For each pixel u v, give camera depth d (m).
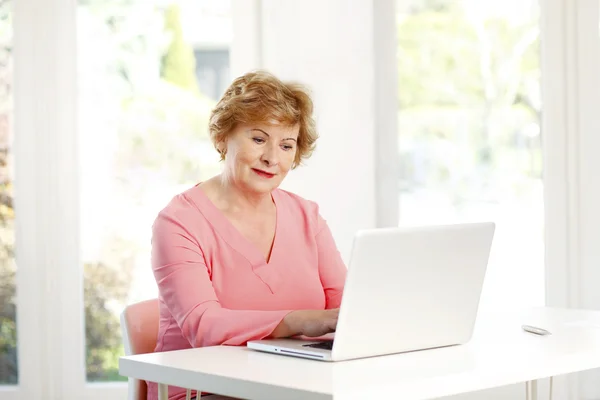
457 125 4.69
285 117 2.72
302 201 3.04
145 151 4.71
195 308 2.47
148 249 4.71
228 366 2.01
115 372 4.69
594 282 4.57
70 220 4.63
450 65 4.68
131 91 4.69
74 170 4.62
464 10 4.68
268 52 4.59
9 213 4.62
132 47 4.68
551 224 4.59
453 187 4.69
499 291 4.71
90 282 4.68
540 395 4.50
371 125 4.59
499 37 4.68
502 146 4.69
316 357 2.09
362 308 2.06
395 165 4.66
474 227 2.24
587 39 4.54
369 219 4.60
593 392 4.50
